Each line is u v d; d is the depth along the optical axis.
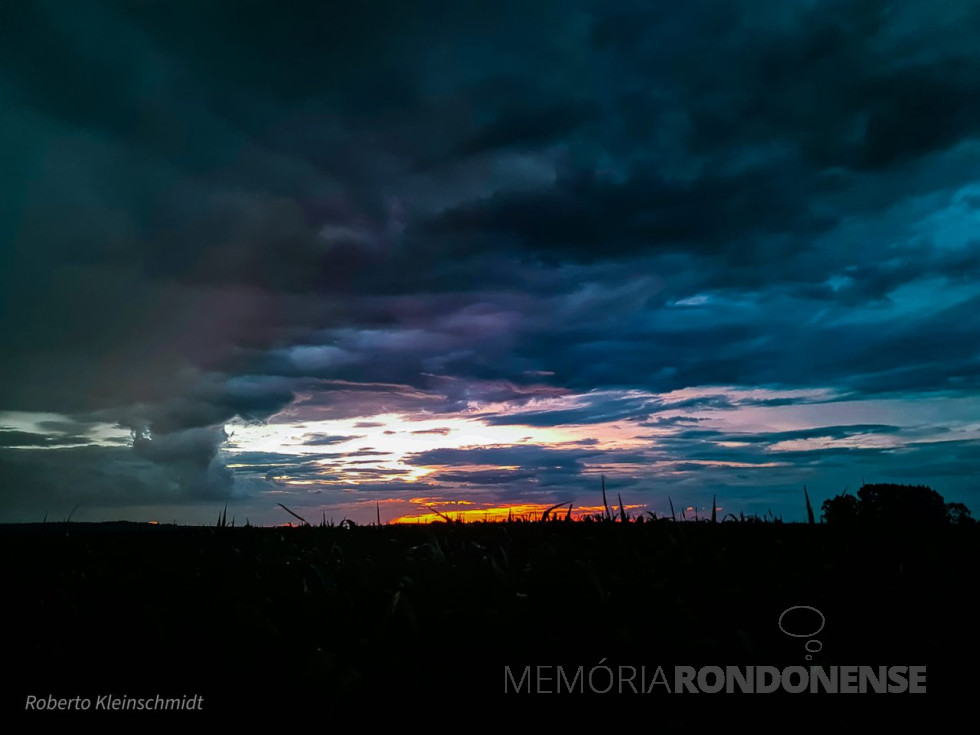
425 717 1.92
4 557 4.00
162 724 1.97
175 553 3.97
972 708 1.91
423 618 2.34
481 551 3.25
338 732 1.87
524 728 1.88
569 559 2.88
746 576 2.72
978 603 2.45
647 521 3.94
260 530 4.65
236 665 2.13
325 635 2.31
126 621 2.60
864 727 1.87
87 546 4.32
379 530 4.27
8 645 2.50
